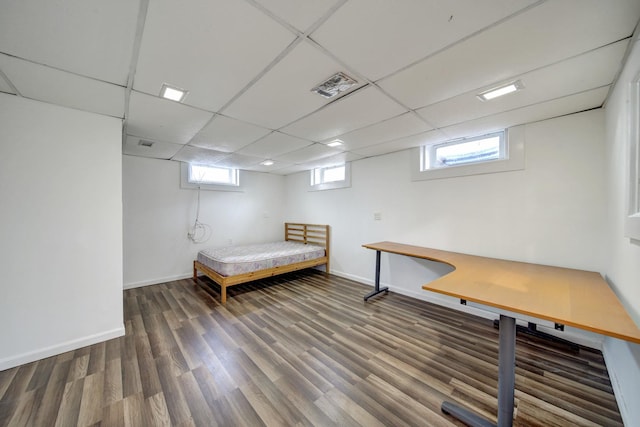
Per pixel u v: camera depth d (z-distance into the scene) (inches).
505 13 42.8
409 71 61.6
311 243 202.8
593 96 75.5
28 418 58.0
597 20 44.0
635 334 39.9
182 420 57.9
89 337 88.8
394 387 68.9
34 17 42.9
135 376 73.0
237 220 200.8
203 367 77.5
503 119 94.2
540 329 96.5
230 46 52.1
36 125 79.0
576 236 89.2
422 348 88.1
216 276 139.9
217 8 41.8
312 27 46.5
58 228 83.3
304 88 70.1
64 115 83.3
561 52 53.6
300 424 57.1
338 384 70.2
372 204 159.0
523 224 100.7
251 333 98.8
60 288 83.8
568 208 90.8
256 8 41.9
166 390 67.5
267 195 219.6
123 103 80.0
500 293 60.6
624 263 62.0
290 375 73.9
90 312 89.1
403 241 143.3
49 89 70.8
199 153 146.6
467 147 120.6
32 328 79.5
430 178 129.6
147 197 158.9
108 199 91.5
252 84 67.9
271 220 222.4
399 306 126.5
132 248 153.9
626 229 56.9
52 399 63.8
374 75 63.3
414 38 49.6
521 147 100.0
